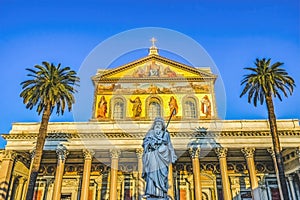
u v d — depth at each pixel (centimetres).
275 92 3416
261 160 4766
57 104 3384
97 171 4744
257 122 4381
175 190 4575
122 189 4375
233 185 4675
